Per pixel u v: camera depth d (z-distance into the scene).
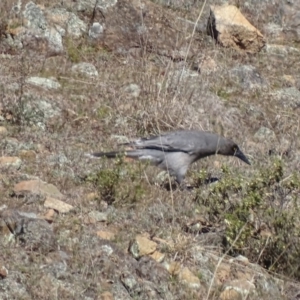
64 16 21.30
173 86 18.64
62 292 11.29
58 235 12.44
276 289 12.34
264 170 15.00
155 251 12.56
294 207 13.62
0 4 20.61
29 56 19.77
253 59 22.72
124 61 20.73
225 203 13.86
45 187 13.75
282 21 25.33
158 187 14.91
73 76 19.28
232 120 18.92
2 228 12.18
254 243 13.17
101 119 17.45
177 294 11.83
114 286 11.67
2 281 11.21
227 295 11.98
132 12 21.95
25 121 16.70
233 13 23.03
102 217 13.32
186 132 15.73
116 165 14.70
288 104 20.52
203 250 12.91
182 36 22.14
